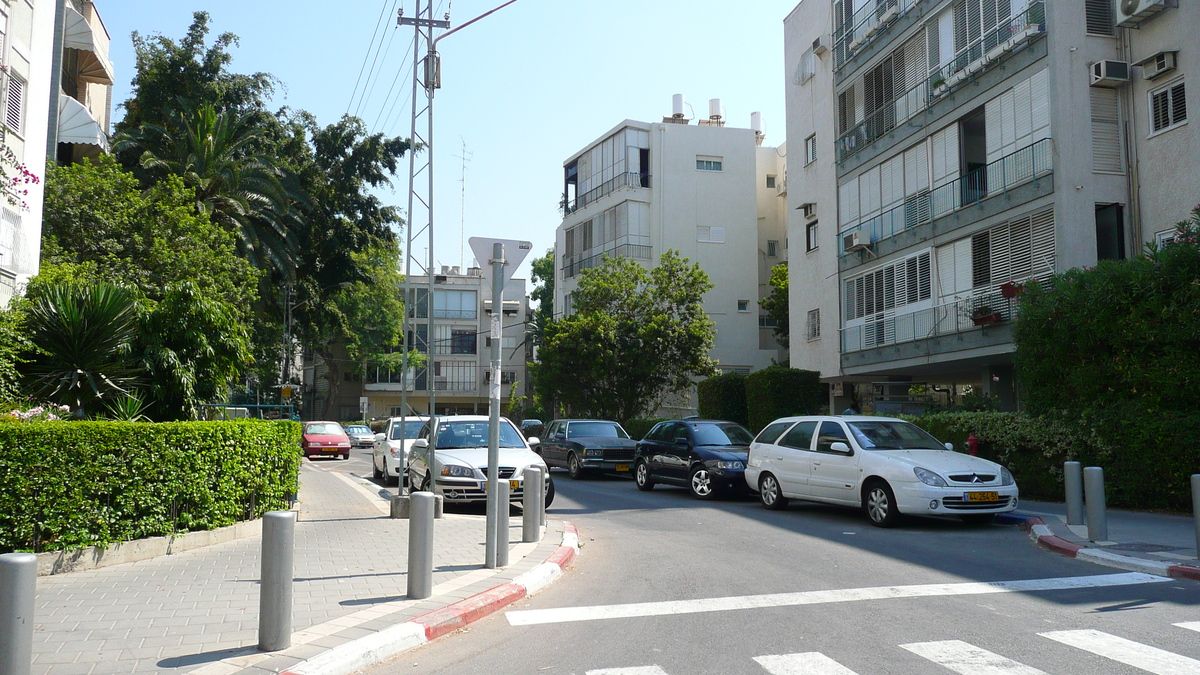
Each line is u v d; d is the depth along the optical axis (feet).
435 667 17.56
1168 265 42.34
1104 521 31.94
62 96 88.84
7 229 52.01
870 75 85.51
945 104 72.79
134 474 28.19
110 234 78.28
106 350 37.42
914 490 37.52
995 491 37.63
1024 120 63.36
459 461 44.24
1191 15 55.01
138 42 115.03
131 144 104.17
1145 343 43.21
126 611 21.06
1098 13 60.95
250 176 106.63
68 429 26.17
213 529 32.09
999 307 64.54
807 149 101.76
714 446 54.75
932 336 71.87
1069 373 47.80
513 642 19.44
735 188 143.43
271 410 140.36
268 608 17.63
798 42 104.06
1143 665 17.01
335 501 48.70
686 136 142.31
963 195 70.03
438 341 222.89
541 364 118.21
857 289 86.33
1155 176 57.47
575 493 58.23
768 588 25.43
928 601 23.24
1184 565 26.84
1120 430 43.62
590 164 149.59
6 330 34.71
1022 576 26.86
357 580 25.21
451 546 31.89
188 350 41.27
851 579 26.66
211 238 86.94
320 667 16.44
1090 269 48.49
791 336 103.35
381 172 131.54
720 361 139.74
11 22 53.67
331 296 142.82
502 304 28.43
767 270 150.30
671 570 28.76
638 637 19.76
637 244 138.00
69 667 16.38
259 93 121.08
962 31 71.20
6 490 24.76
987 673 16.61
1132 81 59.52
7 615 13.58
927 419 59.98
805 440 45.06
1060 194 59.06
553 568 27.73
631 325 114.62
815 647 18.66
